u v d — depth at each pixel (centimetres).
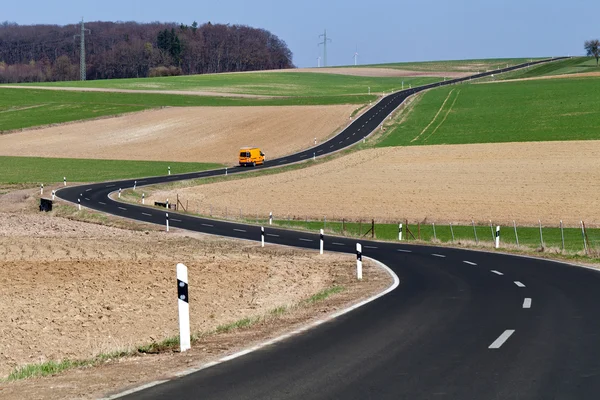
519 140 13212
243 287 3672
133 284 3731
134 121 18588
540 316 2394
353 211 8612
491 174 10519
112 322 2856
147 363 1712
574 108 16050
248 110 19375
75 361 1822
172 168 13388
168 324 2809
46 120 19000
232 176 11981
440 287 3275
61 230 6856
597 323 2233
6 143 16525
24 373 1661
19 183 11806
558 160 11169
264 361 1714
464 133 14488
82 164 14050
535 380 1508
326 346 1902
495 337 2017
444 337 2027
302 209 8875
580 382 1486
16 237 6066
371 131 15800
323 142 15162
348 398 1375
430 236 7112
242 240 6231
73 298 3350
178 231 6962
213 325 2616
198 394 1405
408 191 9694
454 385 1470
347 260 4722
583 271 3822
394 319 2359
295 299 3197
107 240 6088
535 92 19012
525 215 7906
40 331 2700
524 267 4103
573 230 7112
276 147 15125
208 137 16500
